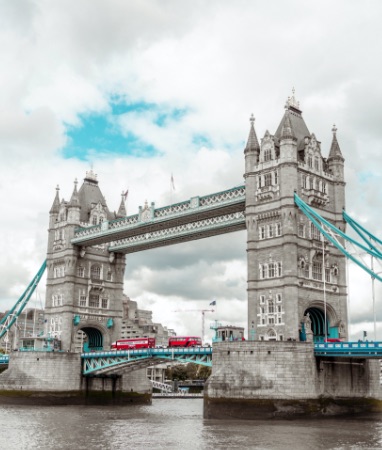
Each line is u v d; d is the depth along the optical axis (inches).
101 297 4549.7
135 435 2281.0
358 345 2709.2
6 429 2440.9
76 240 4399.6
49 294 4530.0
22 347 4507.9
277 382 2738.7
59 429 2469.2
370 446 1968.5
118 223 4143.7
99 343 4601.4
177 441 2100.1
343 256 3398.1
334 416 2854.3
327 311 3304.6
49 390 3996.1
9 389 3973.9
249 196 3336.6
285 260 3107.8
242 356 2807.6
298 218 3198.8
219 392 2790.4
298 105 3585.1
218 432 2320.4
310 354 2805.1
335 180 3469.5
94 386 4217.5
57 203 4704.7
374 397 3169.3
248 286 3245.6
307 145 3358.8
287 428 2415.1
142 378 4552.2
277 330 3085.6
